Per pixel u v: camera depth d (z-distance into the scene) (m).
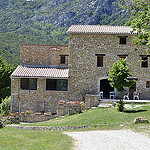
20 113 29.12
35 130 20.77
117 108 24.14
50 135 16.62
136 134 15.18
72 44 31.81
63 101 28.77
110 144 12.87
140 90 31.91
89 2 152.50
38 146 12.76
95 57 31.88
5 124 25.09
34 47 34.47
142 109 23.59
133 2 23.83
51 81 32.41
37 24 154.62
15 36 109.00
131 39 31.89
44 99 31.20
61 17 151.25
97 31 31.81
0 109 32.41
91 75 31.84
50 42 109.75
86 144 12.97
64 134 16.64
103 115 22.59
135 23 23.94
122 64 23.80
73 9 157.62
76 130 18.69
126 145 12.59
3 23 138.50
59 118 26.47
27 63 34.34
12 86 31.00
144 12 23.25
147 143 12.96
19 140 15.12
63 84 34.12
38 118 27.91
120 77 23.30
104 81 33.69
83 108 28.70
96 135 15.47
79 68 31.80
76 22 141.12
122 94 31.98
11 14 158.75
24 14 168.88
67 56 34.72
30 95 31.12
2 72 45.50
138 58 31.95
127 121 19.23
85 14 142.25
